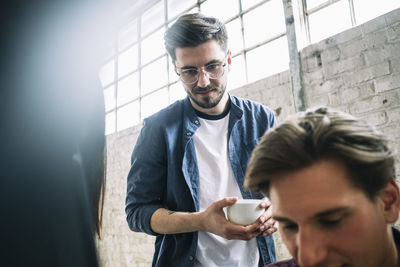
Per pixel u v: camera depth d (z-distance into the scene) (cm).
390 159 48
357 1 208
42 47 32
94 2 34
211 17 111
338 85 203
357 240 45
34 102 31
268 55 260
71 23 33
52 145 31
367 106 189
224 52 112
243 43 282
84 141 35
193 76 110
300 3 237
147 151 117
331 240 45
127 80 429
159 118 122
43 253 28
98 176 37
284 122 51
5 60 30
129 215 116
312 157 45
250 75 272
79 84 34
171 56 117
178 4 370
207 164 119
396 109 177
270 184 49
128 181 120
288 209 46
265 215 94
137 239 354
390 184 49
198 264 111
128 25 442
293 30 229
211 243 111
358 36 196
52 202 30
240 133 124
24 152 29
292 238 49
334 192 44
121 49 447
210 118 122
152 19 405
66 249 29
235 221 94
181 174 117
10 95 30
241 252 113
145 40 410
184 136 119
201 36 105
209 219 96
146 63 402
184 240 112
